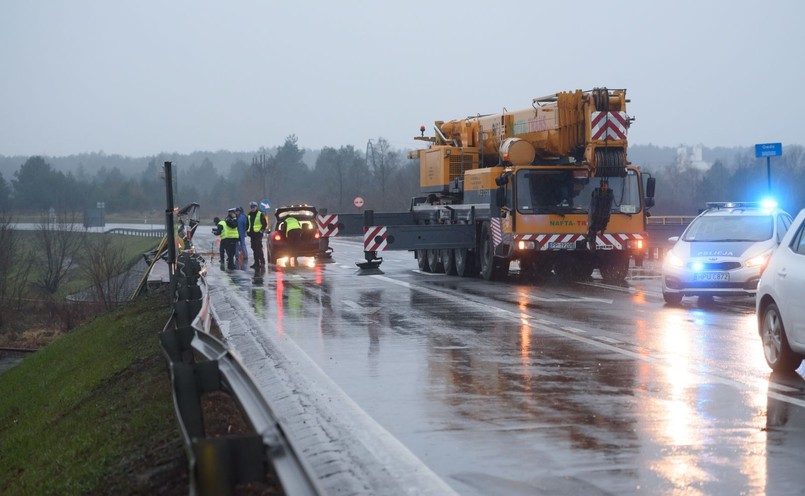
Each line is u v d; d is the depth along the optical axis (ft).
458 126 157.07
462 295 108.37
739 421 43.19
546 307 94.38
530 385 52.54
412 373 56.95
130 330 106.93
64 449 55.67
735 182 534.78
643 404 47.16
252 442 24.20
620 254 126.93
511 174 122.93
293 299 105.60
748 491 32.55
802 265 53.72
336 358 63.26
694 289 94.07
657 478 34.22
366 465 36.94
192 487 23.54
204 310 58.44
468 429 42.32
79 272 362.53
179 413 30.60
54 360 123.24
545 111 128.16
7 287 284.82
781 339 55.31
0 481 60.80
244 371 32.37
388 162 552.82
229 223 172.14
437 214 154.10
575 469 35.53
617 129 122.31
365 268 148.46
